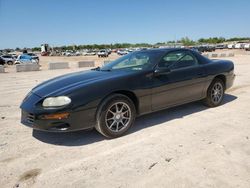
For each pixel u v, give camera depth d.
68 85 3.66
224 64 5.37
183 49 4.78
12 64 34.84
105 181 2.62
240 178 2.59
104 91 3.54
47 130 3.35
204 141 3.53
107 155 3.20
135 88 3.83
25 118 3.59
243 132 3.83
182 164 2.91
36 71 16.69
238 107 5.23
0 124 4.53
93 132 4.01
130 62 4.55
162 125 4.23
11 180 2.69
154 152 3.23
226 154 3.12
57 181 2.64
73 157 3.17
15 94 7.55
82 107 3.39
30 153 3.31
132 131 3.99
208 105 5.21
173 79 4.32
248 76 10.07
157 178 2.64
